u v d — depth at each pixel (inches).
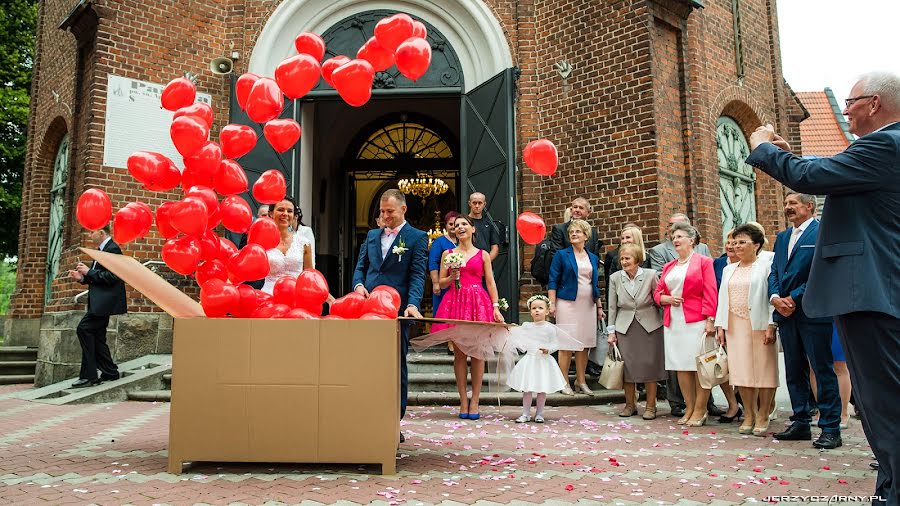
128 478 133.7
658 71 334.6
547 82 361.7
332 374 139.3
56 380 323.3
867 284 98.3
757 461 156.5
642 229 321.4
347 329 140.2
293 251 204.4
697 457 161.3
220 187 160.6
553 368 222.5
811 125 740.0
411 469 143.4
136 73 347.9
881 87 103.9
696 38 361.1
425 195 555.8
